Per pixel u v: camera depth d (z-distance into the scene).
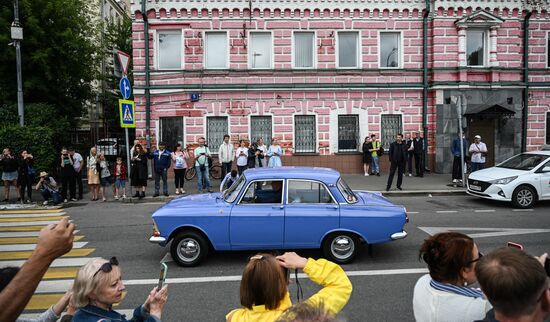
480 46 21.05
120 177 15.21
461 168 17.30
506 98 20.95
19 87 18.80
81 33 25.84
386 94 20.72
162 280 3.23
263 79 20.27
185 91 20.06
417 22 20.72
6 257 8.44
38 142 17.75
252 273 2.74
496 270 2.04
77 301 2.97
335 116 20.56
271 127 20.48
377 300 6.24
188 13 19.92
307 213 7.77
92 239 9.91
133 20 19.88
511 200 13.10
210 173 19.92
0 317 1.81
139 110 20.19
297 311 1.98
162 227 7.75
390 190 16.08
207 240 7.92
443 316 2.67
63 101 25.34
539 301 2.01
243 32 20.03
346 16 20.38
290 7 20.16
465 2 20.34
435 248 2.85
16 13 18.59
